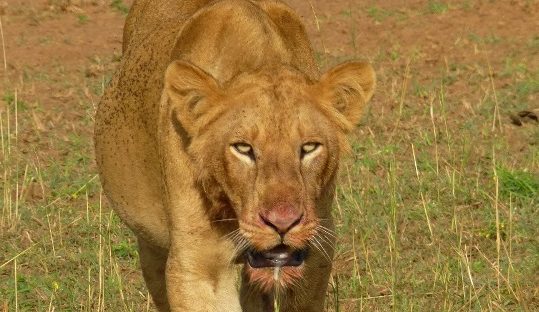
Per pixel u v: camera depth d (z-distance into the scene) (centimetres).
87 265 1229
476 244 1255
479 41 2153
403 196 1380
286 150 739
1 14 2417
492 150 1480
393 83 1862
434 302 1095
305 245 741
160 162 845
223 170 756
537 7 2344
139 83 909
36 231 1322
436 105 1761
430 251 1217
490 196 1358
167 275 830
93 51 2189
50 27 2348
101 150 973
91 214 1366
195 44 834
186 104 771
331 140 765
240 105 754
